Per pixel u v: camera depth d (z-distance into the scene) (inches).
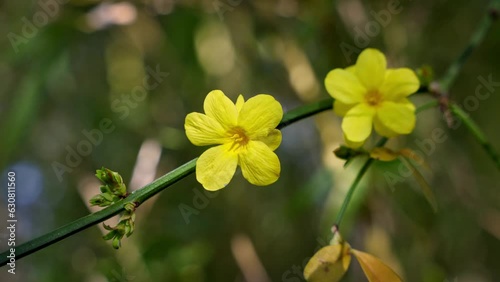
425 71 13.0
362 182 15.9
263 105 11.2
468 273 20.1
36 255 20.5
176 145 18.3
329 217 15.9
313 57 18.5
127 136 20.4
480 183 20.0
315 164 20.3
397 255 17.7
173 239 18.5
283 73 19.4
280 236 20.7
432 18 18.8
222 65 18.8
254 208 20.2
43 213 21.4
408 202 18.4
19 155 20.4
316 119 17.1
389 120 11.9
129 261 17.8
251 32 18.7
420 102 18.5
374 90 12.0
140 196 11.2
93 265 19.1
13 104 18.2
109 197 11.1
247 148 11.3
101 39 20.0
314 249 20.3
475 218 19.0
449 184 19.1
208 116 11.4
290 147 20.8
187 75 19.0
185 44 18.2
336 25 17.2
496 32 18.5
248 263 18.6
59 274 19.6
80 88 20.5
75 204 21.2
